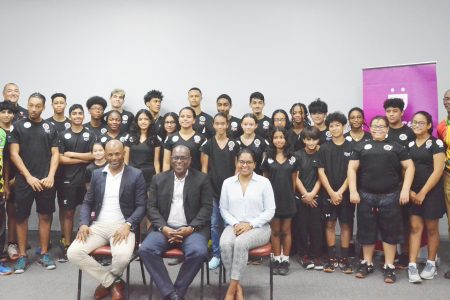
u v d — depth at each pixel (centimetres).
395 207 284
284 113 358
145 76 436
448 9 395
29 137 311
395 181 286
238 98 428
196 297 261
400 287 274
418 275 283
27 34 441
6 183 325
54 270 310
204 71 430
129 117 406
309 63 418
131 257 247
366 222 293
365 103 369
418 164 291
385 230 287
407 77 349
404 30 404
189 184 258
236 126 383
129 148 344
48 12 440
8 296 261
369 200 290
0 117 319
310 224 318
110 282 250
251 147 320
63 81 441
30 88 440
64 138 339
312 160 317
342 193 307
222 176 310
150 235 248
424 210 287
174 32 433
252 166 264
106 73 439
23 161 312
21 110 389
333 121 314
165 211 258
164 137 362
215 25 429
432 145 287
